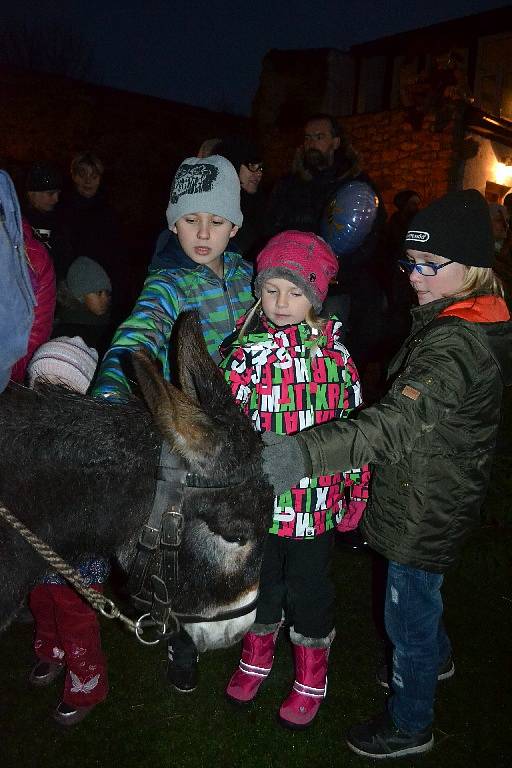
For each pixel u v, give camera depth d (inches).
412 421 70.9
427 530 81.0
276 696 107.8
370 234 163.9
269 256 85.7
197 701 105.9
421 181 354.3
